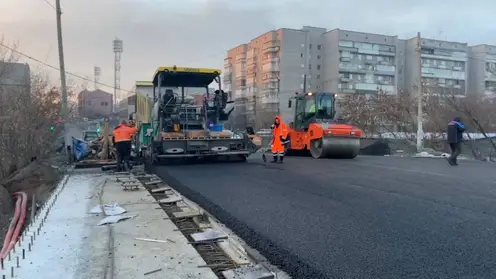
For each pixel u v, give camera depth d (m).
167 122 13.17
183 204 7.48
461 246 4.65
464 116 23.80
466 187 8.50
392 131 29.39
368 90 55.88
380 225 5.56
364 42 56.19
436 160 16.50
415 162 14.87
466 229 5.32
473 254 4.39
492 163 15.29
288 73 56.59
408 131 27.23
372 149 21.77
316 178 9.79
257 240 5.07
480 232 5.18
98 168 13.30
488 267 4.02
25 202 9.34
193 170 11.73
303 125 16.84
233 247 4.95
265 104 58.00
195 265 4.35
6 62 13.12
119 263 4.40
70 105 19.69
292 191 8.10
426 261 4.21
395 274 3.90
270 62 57.28
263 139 25.86
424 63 56.44
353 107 31.62
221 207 6.82
